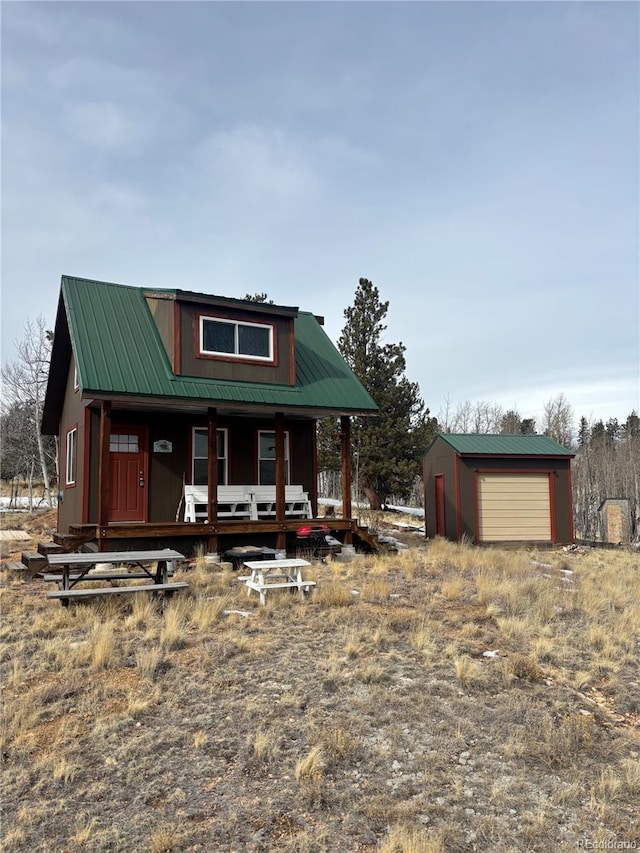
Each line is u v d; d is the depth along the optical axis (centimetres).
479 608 826
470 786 398
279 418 1275
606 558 1516
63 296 1290
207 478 1316
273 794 379
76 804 365
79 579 798
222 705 494
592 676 596
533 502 1730
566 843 348
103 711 478
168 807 364
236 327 1284
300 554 1251
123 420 1273
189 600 793
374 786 392
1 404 2791
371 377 2605
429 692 534
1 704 484
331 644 645
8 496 3375
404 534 1902
